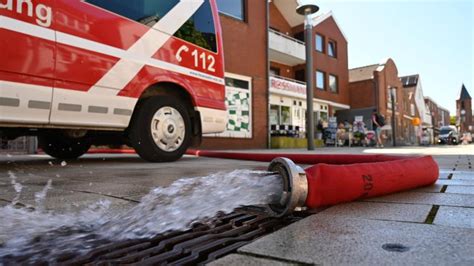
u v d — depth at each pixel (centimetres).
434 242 102
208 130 456
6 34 279
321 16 2144
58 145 483
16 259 94
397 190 190
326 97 2133
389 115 2712
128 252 101
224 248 102
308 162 397
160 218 127
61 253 98
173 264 92
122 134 422
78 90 324
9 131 394
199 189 149
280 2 1919
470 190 205
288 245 101
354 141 1859
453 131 3253
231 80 1260
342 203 161
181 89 429
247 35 1334
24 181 236
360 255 92
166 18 407
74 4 324
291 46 1791
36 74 296
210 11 475
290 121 1841
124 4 366
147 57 383
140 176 265
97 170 319
